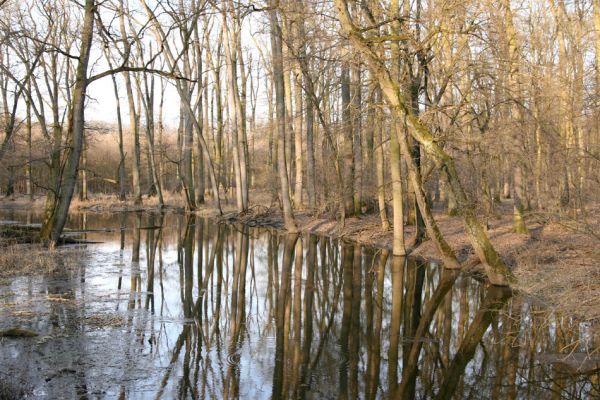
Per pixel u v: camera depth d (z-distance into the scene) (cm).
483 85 1367
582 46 1950
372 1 1437
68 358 746
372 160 2602
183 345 846
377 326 1019
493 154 1423
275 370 761
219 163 4038
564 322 923
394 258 1691
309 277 1488
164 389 667
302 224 2605
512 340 920
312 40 1686
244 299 1219
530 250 1398
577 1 2012
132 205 3831
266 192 3828
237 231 2523
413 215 2106
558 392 708
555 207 1129
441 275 1423
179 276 1448
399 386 725
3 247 1577
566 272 1122
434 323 1036
